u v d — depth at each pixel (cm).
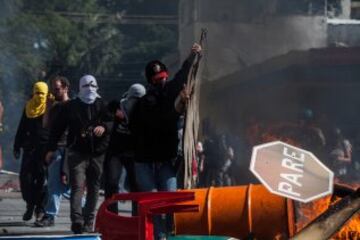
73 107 2045
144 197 1277
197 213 1395
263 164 1046
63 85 2339
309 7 7856
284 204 1366
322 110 4672
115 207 2027
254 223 1376
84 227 2048
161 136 1717
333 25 7856
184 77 1723
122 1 11569
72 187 2012
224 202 1392
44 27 10212
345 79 4603
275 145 1062
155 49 10769
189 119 1728
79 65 10400
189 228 1401
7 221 2398
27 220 2362
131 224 1301
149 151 1714
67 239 1260
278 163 1050
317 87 4672
